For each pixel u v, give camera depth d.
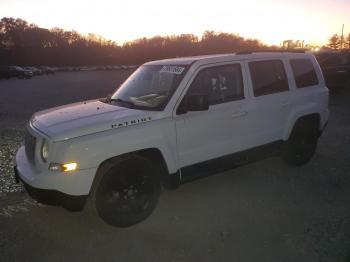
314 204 4.58
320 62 14.40
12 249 3.62
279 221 4.15
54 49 104.62
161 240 3.79
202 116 4.46
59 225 4.09
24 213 4.38
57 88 26.45
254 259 3.45
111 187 3.89
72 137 3.68
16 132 9.00
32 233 3.93
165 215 4.33
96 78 42.97
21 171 3.98
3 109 14.12
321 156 6.52
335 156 6.52
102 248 3.65
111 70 80.44
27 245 3.69
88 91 22.94
